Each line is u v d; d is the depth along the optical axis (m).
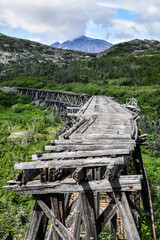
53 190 3.39
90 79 58.50
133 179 3.48
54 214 3.45
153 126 30.77
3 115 45.00
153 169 19.61
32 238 3.50
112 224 6.53
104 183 3.47
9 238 15.96
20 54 114.94
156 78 55.84
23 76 69.25
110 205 4.00
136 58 80.62
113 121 7.96
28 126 34.88
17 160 24.94
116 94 44.28
